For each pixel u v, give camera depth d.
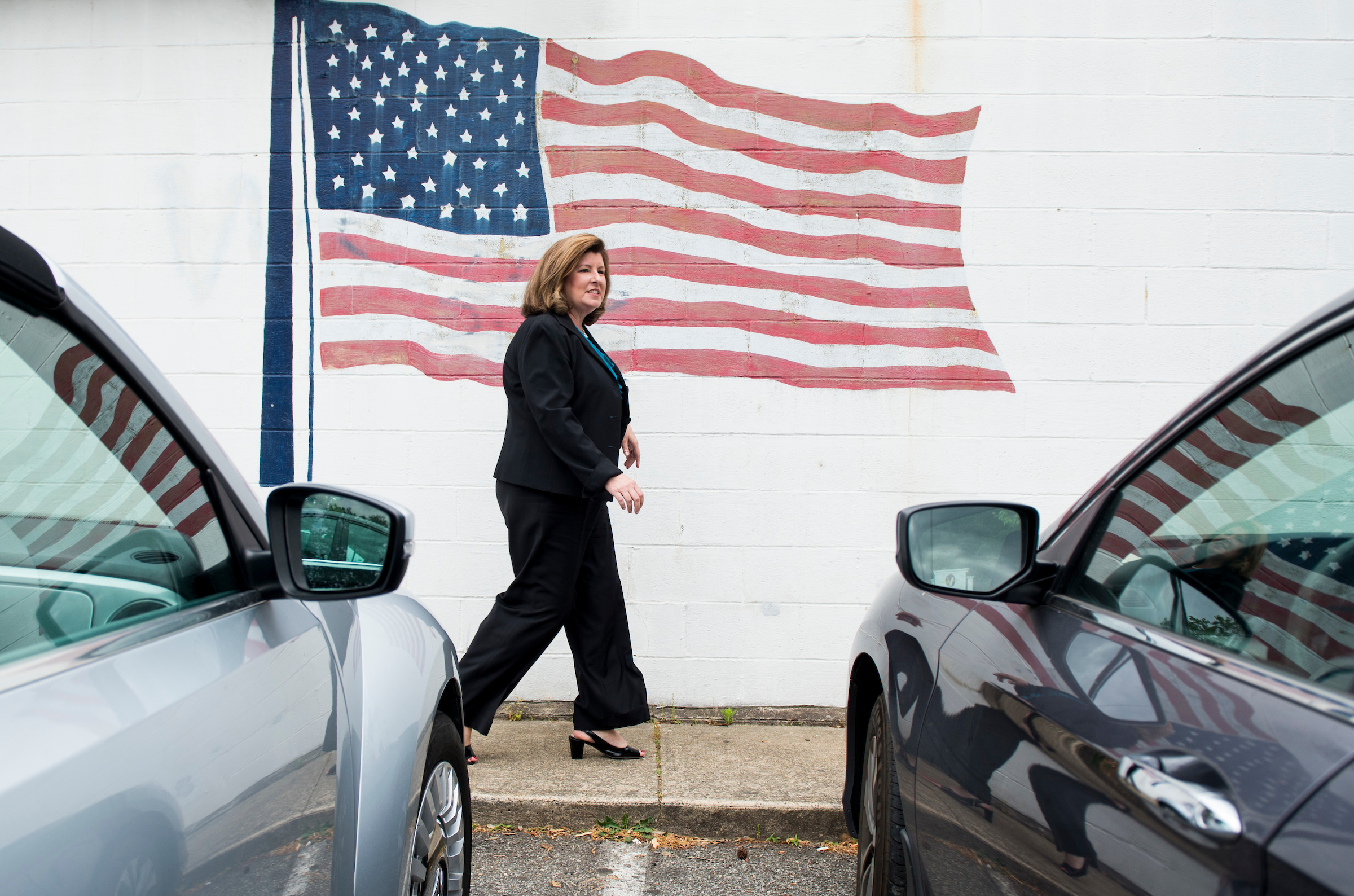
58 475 1.18
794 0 4.00
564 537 3.23
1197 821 0.95
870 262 4.01
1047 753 1.29
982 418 4.00
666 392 4.02
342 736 1.54
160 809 0.99
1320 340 1.25
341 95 4.03
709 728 3.89
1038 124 3.98
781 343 4.00
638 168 4.02
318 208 4.02
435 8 4.03
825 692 4.03
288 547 1.45
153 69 4.02
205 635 1.27
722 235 4.02
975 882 1.44
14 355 1.14
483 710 3.34
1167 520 1.45
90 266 4.02
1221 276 3.96
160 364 4.02
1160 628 1.33
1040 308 3.99
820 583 4.02
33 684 0.96
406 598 2.29
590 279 3.28
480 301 4.02
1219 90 3.95
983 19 3.98
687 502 4.02
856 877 2.52
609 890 2.75
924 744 1.78
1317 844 0.82
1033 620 1.63
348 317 4.02
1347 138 3.92
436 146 4.04
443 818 2.06
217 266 4.02
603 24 4.02
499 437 4.02
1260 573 1.21
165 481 1.40
